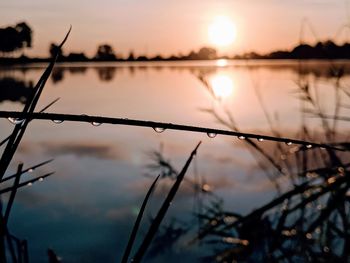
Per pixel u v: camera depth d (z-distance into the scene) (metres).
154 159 3.43
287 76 2.11
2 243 0.52
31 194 8.91
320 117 1.85
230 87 38.84
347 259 0.93
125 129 18.62
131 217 7.41
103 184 9.75
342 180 0.75
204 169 9.38
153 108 25.69
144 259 3.64
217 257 0.99
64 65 151.00
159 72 116.12
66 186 9.66
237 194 6.89
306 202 0.78
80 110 23.78
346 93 1.78
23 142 15.64
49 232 6.74
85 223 7.16
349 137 1.61
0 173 0.53
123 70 132.50
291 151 1.66
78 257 5.75
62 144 15.46
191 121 17.94
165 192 5.96
